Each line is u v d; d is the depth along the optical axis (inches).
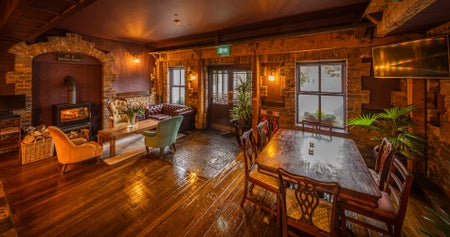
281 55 181.6
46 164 147.2
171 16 151.6
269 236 81.4
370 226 73.1
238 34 201.6
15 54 164.7
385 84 140.2
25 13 93.4
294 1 122.9
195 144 196.2
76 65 211.2
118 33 206.4
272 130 189.3
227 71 236.8
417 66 102.3
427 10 78.3
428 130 116.7
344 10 137.1
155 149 181.3
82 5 84.0
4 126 161.2
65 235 81.4
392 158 81.1
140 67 269.6
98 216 92.7
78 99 214.7
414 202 102.8
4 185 118.2
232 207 99.7
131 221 89.7
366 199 64.3
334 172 75.2
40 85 187.2
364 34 137.6
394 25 101.1
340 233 74.1
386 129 128.9
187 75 256.8
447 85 102.2
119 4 127.8
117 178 128.3
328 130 163.5
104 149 180.1
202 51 237.3
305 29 161.8
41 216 92.0
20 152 147.7
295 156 90.4
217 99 250.8
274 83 190.1
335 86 165.0
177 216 93.1
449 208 90.0
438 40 93.0
